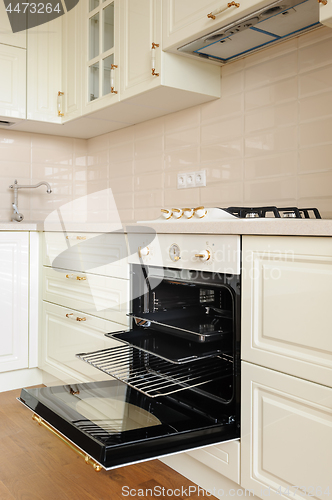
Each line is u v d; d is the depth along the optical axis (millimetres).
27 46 2648
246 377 1283
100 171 3064
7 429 2012
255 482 1263
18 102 2611
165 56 1938
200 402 1464
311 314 1096
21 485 1557
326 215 1689
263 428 1236
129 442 1172
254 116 1974
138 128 2701
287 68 1832
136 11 2082
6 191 2908
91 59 2449
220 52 1943
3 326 2414
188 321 1562
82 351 2111
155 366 1639
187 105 2277
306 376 1115
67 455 1783
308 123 1757
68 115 2664
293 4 1485
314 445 1102
